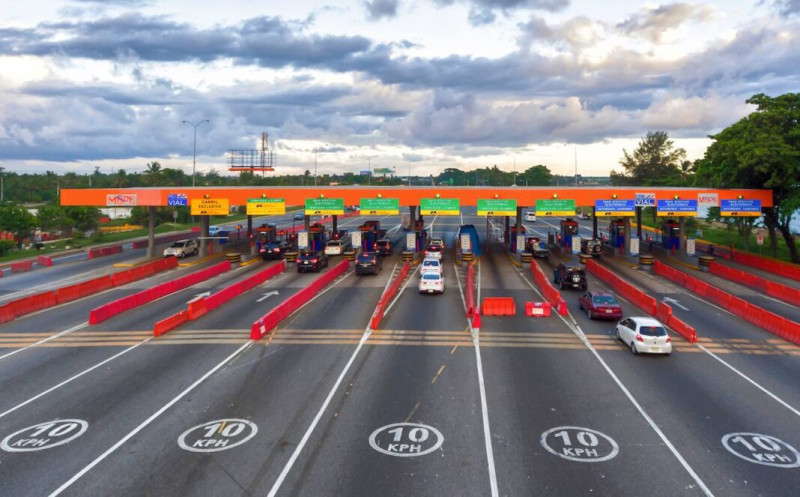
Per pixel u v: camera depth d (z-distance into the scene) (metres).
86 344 24.75
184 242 57.06
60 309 32.41
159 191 51.41
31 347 24.36
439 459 13.89
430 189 51.22
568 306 32.75
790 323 25.33
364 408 17.17
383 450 14.38
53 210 80.56
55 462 13.88
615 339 25.31
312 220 113.62
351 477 13.01
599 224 102.06
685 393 18.47
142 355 22.97
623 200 49.75
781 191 48.34
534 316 30.00
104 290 38.53
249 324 28.23
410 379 19.83
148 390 18.86
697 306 33.06
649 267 48.44
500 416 16.53
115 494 12.34
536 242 57.41
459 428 15.70
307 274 45.62
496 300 30.50
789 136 46.44
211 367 21.28
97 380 19.94
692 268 48.03
